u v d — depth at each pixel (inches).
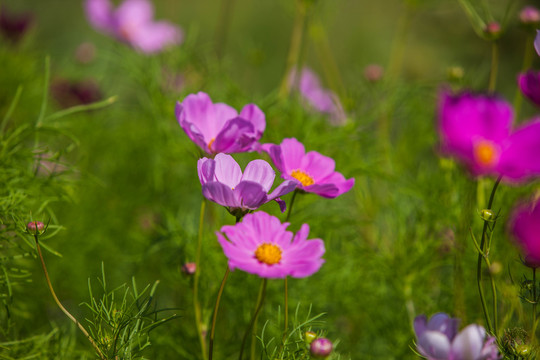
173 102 48.0
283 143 37.3
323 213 46.7
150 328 38.0
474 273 43.2
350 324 46.5
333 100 51.8
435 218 44.4
